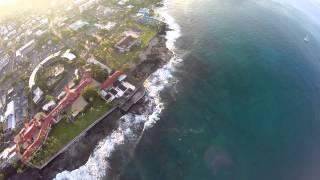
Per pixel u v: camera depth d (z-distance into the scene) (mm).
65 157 144500
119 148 147000
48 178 137000
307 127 152375
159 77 184750
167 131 153375
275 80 178375
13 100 179750
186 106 166000
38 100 172750
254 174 133000
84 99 169375
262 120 156750
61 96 172750
